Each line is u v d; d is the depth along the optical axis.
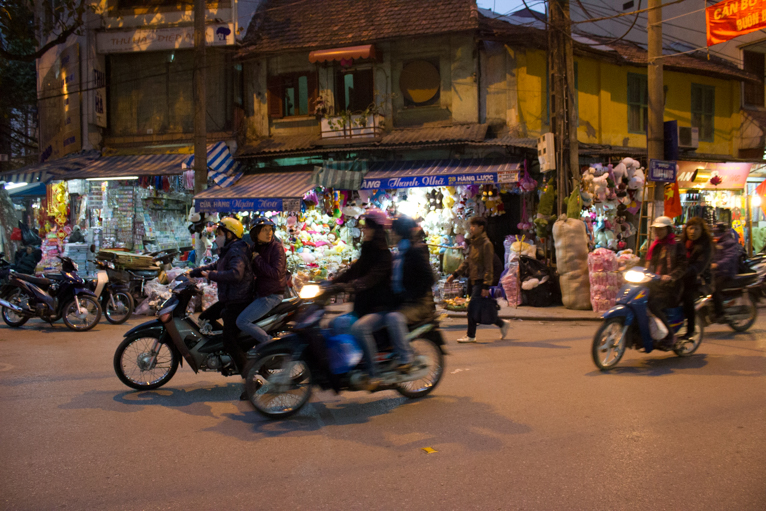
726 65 19.84
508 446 4.17
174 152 16.77
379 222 5.16
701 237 7.07
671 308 6.82
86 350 8.24
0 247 19.02
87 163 16.34
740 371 6.32
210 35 16.02
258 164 16.16
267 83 16.45
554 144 12.34
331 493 3.46
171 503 3.36
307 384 5.07
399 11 15.55
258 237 5.69
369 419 4.93
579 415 4.85
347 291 5.03
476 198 14.00
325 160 15.42
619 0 22.12
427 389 5.62
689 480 3.55
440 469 3.78
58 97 18.00
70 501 3.40
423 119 15.38
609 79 16.67
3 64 18.02
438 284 12.95
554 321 10.68
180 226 17.28
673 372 6.31
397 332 5.13
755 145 19.09
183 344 5.81
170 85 16.91
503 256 14.96
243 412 5.24
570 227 11.41
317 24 16.16
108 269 11.02
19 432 4.67
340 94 15.92
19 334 9.73
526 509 3.21
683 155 17.94
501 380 6.11
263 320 5.70
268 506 3.30
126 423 4.91
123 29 16.67
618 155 14.51
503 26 15.32
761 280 9.29
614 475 3.63
